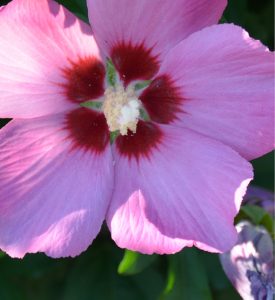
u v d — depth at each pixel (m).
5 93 0.18
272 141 0.19
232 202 0.19
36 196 0.19
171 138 0.21
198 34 0.19
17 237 0.19
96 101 0.21
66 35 0.18
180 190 0.20
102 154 0.21
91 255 0.27
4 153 0.19
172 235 0.19
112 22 0.19
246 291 0.23
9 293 0.26
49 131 0.20
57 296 0.27
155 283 0.27
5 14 0.17
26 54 0.18
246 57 0.18
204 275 0.24
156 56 0.20
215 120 0.20
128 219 0.20
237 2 0.25
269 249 0.23
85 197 0.20
